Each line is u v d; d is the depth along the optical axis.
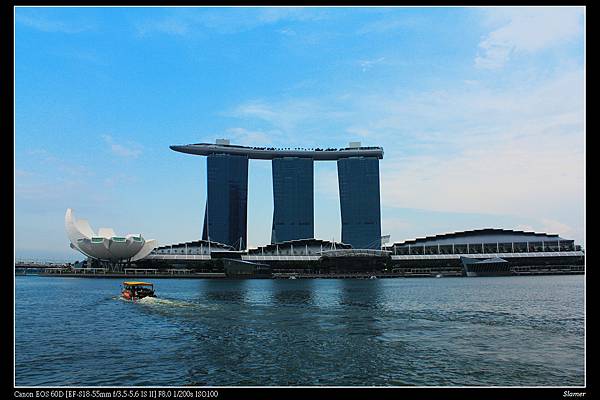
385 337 50.69
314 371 37.75
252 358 41.84
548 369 38.03
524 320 63.38
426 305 84.56
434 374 36.81
